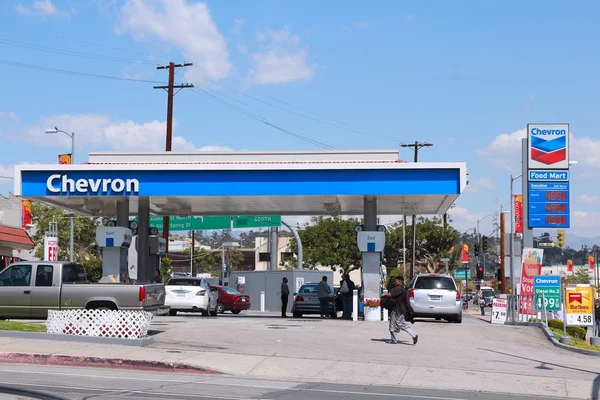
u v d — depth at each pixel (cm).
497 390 1402
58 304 2044
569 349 2031
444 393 1348
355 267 7362
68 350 1598
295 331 2202
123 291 2006
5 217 5134
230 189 2723
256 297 5288
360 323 2630
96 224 6191
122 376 1382
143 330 1802
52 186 2753
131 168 2736
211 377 1442
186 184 2733
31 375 1327
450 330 2403
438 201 3067
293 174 2711
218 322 2502
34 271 2069
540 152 3041
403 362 1670
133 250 3195
